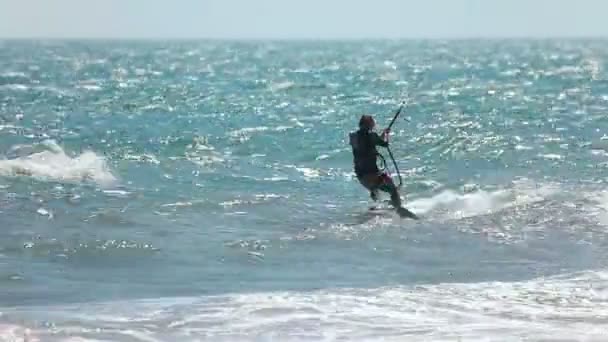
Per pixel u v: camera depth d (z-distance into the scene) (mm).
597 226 48062
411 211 53594
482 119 110000
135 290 35000
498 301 32844
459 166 72375
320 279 37188
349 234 46219
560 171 68438
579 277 37188
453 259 41031
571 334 28328
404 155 78938
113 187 60531
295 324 29594
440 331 28812
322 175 69812
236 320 30031
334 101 144375
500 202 55281
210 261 40344
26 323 29078
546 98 145250
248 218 51062
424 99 146625
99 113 121000
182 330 28781
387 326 29406
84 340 27453
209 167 71938
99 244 42562
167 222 49219
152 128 101562
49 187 59312
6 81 196500
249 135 93938
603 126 99312
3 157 70312
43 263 39312
